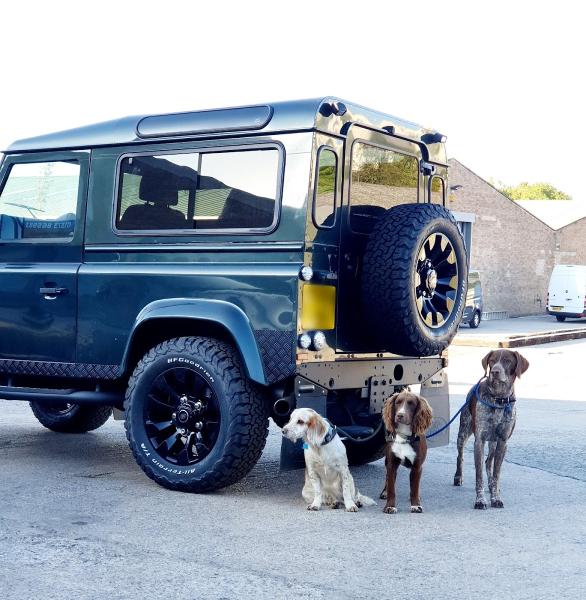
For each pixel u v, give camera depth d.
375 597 4.30
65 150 7.34
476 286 30.81
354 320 6.62
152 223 6.84
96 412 8.98
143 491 6.48
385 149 7.04
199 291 6.47
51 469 7.24
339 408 6.84
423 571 4.72
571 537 5.46
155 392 6.62
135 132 6.99
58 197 7.36
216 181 6.57
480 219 38.38
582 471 7.60
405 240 6.32
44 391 7.30
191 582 4.46
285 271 6.11
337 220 6.48
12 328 7.42
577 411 11.48
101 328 6.95
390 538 5.38
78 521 5.58
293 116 6.30
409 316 6.32
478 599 4.30
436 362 7.53
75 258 7.20
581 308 35.69
